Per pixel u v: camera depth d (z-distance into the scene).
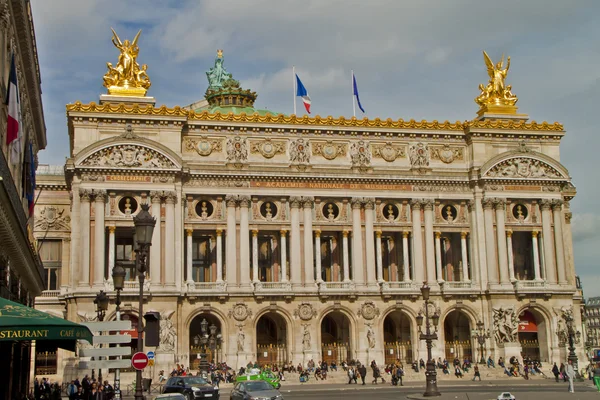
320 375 98.38
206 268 107.94
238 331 101.81
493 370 103.19
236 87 132.25
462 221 112.50
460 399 65.50
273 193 106.25
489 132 113.12
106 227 100.31
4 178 43.78
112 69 106.50
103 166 99.75
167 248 100.56
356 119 109.75
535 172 113.75
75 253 98.75
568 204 126.44
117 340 39.66
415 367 103.50
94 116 100.94
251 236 107.38
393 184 110.25
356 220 108.31
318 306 105.00
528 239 117.25
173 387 63.84
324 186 108.12
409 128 111.44
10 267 57.78
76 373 94.12
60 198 113.06
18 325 34.06
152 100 105.56
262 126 107.06
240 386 59.09
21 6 53.91
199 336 98.81
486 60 119.44
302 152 108.00
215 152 105.69
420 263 109.19
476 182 112.00
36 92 73.06
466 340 113.19
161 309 98.88
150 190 101.31
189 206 104.00
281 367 101.38
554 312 111.12
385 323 115.44
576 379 92.88
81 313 96.25
